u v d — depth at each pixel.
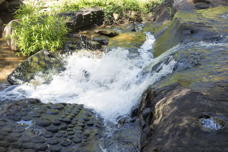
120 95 4.34
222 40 4.44
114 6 9.11
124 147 3.14
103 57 5.41
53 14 7.32
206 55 3.91
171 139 2.38
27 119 3.60
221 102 2.62
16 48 6.14
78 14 7.67
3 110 3.79
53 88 4.79
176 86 3.15
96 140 3.31
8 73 5.27
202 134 2.31
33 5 8.73
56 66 5.32
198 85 3.04
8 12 8.45
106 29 7.82
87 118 3.77
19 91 4.63
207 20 5.29
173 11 6.91
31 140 3.17
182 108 2.65
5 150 2.98
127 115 3.83
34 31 6.18
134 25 8.14
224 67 3.44
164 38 5.62
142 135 2.94
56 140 3.22
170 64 4.02
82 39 6.68
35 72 5.14
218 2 6.45
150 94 3.33
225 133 2.27
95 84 4.90
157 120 2.73
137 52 5.57
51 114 3.78
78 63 5.44
